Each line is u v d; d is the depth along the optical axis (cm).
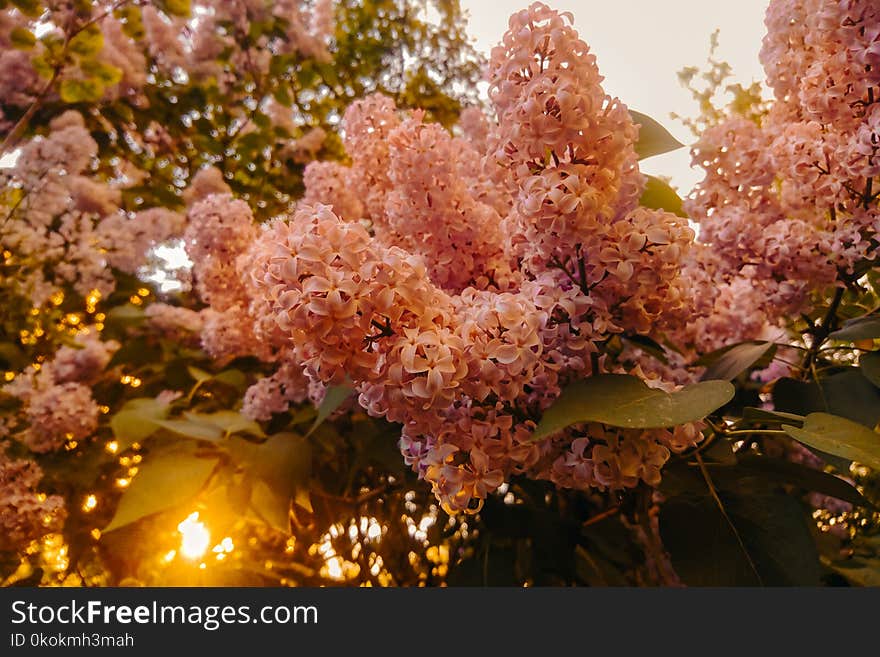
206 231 51
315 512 55
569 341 31
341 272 27
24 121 65
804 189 40
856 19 35
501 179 37
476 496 29
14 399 62
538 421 32
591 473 31
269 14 81
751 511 33
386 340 28
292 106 86
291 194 85
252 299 49
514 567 44
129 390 67
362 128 46
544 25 31
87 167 75
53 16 67
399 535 58
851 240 38
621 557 44
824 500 50
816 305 46
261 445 45
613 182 31
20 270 62
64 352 64
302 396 49
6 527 55
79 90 68
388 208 40
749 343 42
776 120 44
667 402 27
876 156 36
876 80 36
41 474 58
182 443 46
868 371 35
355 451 52
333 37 92
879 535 47
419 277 28
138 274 72
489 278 39
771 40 43
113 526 40
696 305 41
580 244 32
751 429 35
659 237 31
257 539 58
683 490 35
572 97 29
